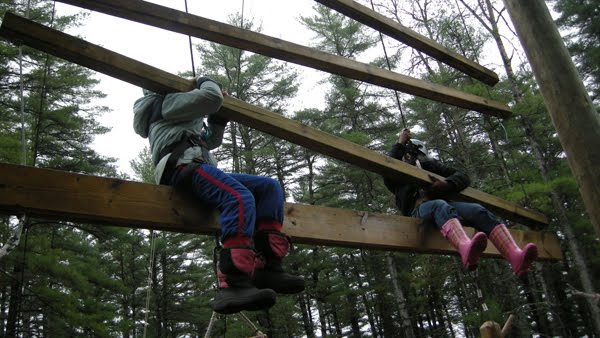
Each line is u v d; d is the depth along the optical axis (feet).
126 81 9.14
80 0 9.37
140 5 9.78
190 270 82.43
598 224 10.28
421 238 12.55
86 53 8.65
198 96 8.70
